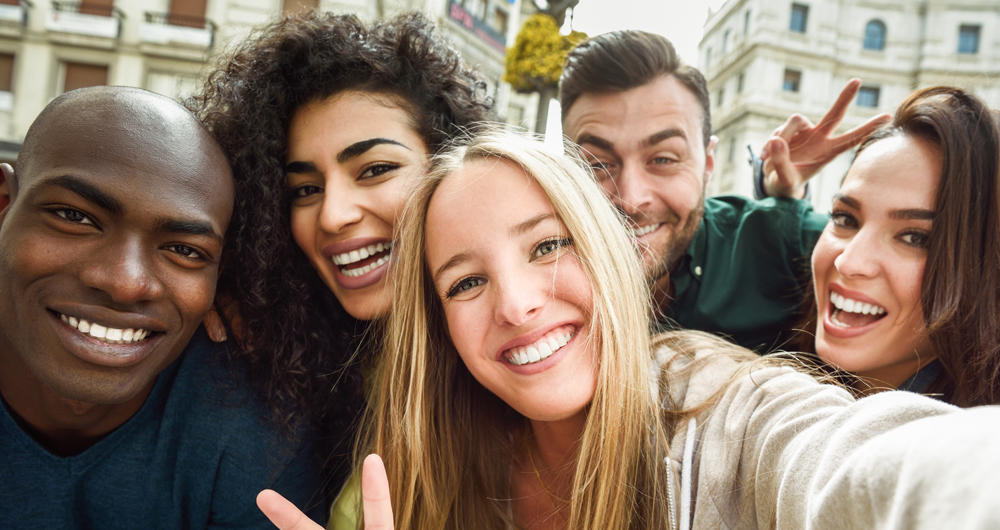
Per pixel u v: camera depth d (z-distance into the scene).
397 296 0.53
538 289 0.45
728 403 0.46
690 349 0.54
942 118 0.53
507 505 0.54
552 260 0.46
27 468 0.48
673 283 0.81
